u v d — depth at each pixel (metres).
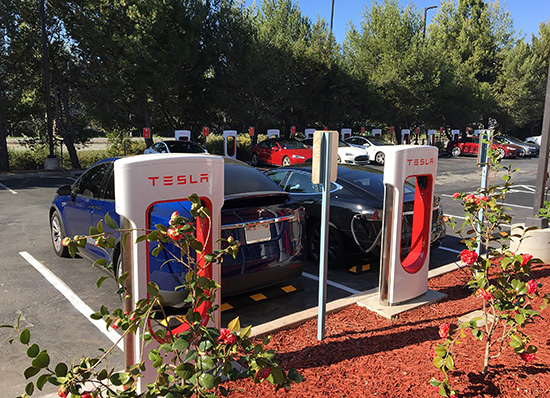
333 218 6.14
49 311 4.72
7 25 17.62
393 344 3.71
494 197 3.95
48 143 20.38
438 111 32.62
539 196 6.24
